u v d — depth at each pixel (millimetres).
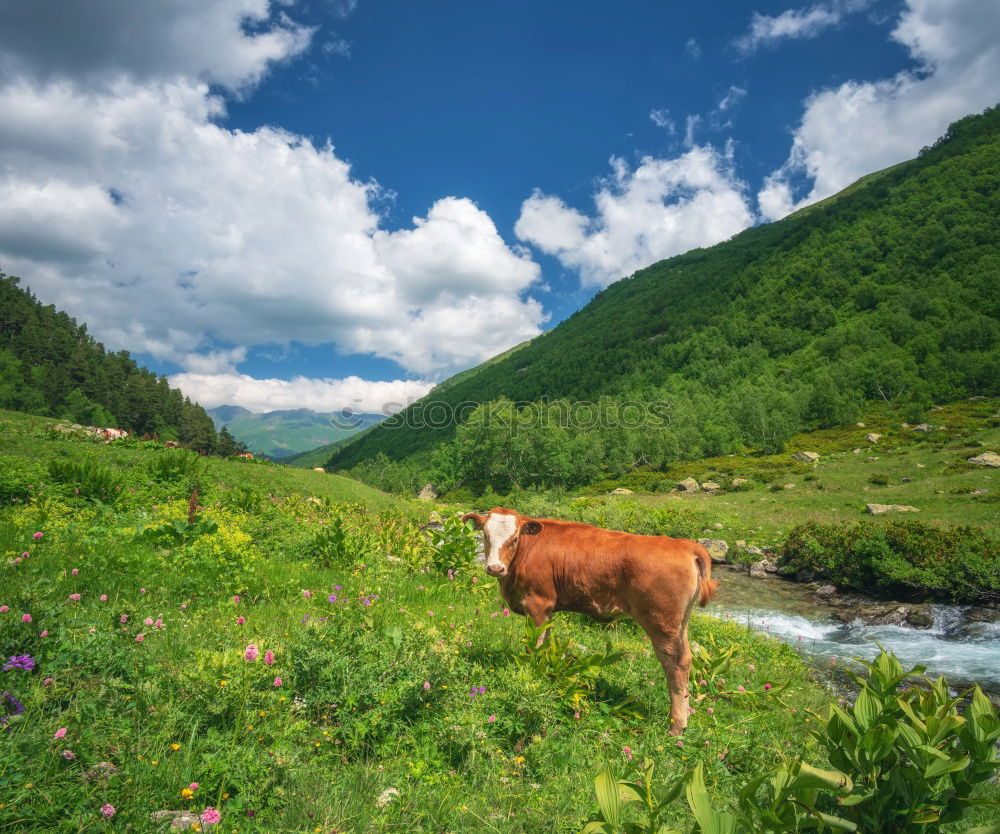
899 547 19406
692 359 158625
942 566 17719
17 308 160000
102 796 2635
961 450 50656
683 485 56781
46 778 2648
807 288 160750
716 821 2662
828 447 68312
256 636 5441
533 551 6297
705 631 10461
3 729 2957
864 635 14977
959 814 3020
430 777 3484
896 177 198125
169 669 4391
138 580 6863
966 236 137375
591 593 5984
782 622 16406
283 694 3922
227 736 3463
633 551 5719
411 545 12844
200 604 6516
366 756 3826
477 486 102875
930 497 34250
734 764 4617
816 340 129125
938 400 80562
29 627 4062
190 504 10391
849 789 2906
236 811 2852
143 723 3492
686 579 5500
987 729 3027
